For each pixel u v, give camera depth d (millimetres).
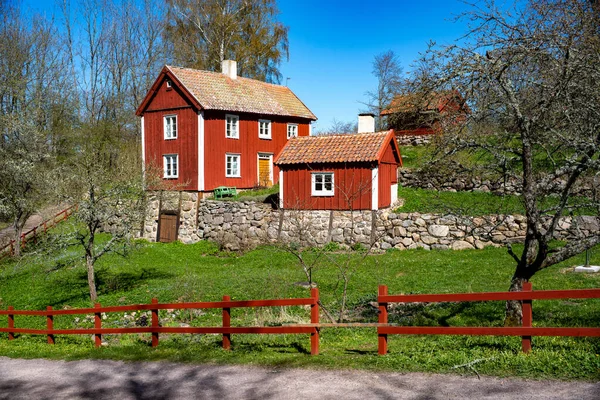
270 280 18688
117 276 23500
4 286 23750
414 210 26297
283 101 38062
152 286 20656
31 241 30750
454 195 27484
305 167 26891
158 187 32000
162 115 33500
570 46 8664
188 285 19250
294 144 28250
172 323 15156
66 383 9148
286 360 8961
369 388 7195
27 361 11625
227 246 27422
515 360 7551
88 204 20078
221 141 32750
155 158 33938
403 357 8359
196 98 31422
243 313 15398
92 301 19672
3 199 28406
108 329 12492
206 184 31703
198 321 15227
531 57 9320
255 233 27844
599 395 6215
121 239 21453
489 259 19609
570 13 9094
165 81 33312
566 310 11414
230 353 9898
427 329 8234
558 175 9594
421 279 17281
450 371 7555
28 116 36062
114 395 8125
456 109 10359
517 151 10117
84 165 24031
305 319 13422
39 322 18109
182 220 31391
